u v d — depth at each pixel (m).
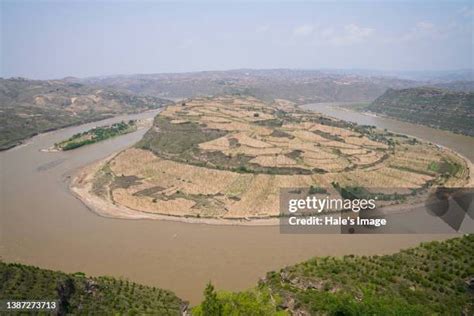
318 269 102.25
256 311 77.00
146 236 149.50
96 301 96.25
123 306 95.75
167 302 101.81
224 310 75.06
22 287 91.81
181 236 149.38
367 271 99.38
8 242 143.12
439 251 107.31
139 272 121.75
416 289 91.19
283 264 125.44
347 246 138.75
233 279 116.69
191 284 114.50
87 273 121.25
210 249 137.75
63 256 132.88
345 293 88.38
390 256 107.88
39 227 157.00
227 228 157.25
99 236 149.25
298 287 95.50
